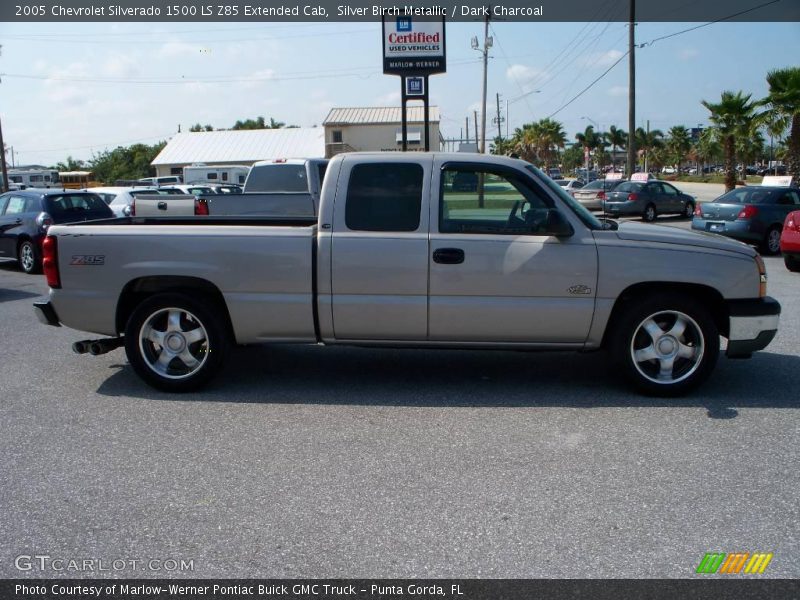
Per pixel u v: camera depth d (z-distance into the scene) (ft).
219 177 145.28
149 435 16.46
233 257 18.78
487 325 18.56
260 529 12.13
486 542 11.66
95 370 22.06
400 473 14.26
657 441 15.81
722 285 18.31
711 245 18.45
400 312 18.58
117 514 12.69
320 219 18.67
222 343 19.43
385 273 18.42
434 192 18.53
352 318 18.75
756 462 14.67
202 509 12.85
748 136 106.63
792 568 10.92
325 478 14.07
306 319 18.89
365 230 18.56
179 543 11.71
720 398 18.76
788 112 91.56
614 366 18.94
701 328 18.40
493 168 18.66
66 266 19.34
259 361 22.93
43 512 12.78
